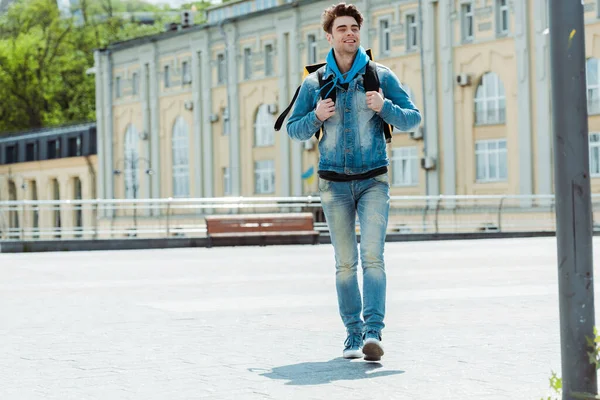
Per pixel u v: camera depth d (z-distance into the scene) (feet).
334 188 24.99
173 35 212.23
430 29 164.14
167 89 215.92
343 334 29.50
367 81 24.70
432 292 40.86
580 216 15.83
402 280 47.09
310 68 25.48
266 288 44.60
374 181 24.91
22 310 36.91
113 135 231.71
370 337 24.41
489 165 157.58
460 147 160.97
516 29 152.25
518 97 152.56
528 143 151.23
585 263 15.84
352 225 25.23
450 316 32.89
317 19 181.78
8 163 271.90
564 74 15.81
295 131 24.98
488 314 33.27
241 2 212.43
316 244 100.78
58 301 40.11
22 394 21.30
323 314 34.42
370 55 25.48
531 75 151.02
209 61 205.05
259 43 193.47
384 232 24.89
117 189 231.50
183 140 212.84
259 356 25.72
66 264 65.87
